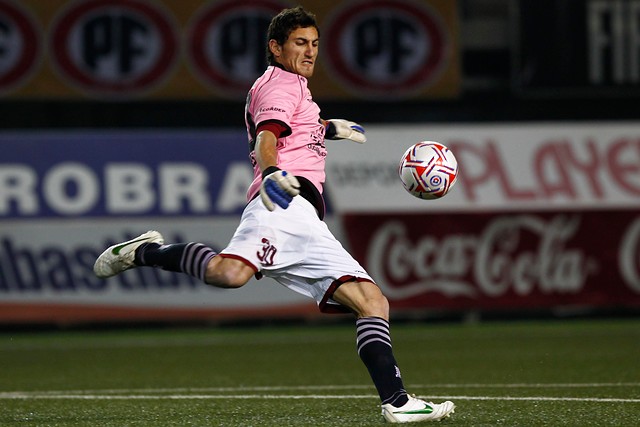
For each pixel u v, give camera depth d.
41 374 33.72
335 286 18.66
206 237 53.81
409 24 55.38
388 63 55.31
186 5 54.34
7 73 53.59
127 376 32.66
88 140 53.75
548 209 55.78
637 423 19.73
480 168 55.62
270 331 54.28
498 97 59.44
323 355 39.97
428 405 18.88
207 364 36.84
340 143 54.97
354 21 55.00
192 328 56.88
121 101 54.66
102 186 53.47
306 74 19.42
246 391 27.17
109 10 54.12
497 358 37.00
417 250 54.91
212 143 54.62
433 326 55.44
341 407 22.81
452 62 55.66
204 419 20.94
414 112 58.84
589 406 22.52
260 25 54.69
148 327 56.94
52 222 52.91
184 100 54.69
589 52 55.81
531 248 55.59
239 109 59.31
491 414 21.08
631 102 60.03
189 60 54.47
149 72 54.34
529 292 55.44
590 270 55.81
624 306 55.88
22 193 52.81
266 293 54.19
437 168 20.00
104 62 54.16
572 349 40.38
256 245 18.38
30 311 52.25
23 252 52.53
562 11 55.75
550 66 55.88
